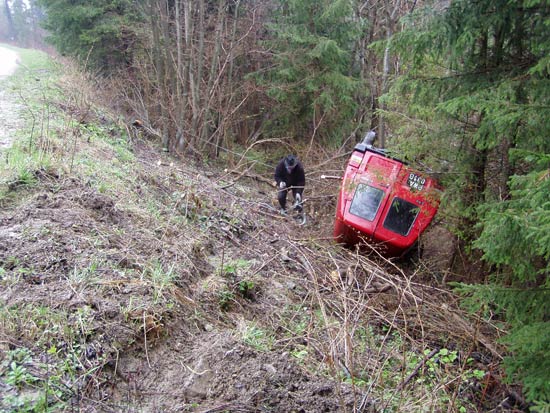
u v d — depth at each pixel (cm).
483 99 641
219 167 1513
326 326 491
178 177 1011
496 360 581
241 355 420
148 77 1731
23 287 410
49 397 320
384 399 421
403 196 906
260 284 623
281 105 1836
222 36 1647
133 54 1912
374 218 906
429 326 629
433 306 669
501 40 744
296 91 1778
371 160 966
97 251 494
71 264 459
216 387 382
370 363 498
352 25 1831
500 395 512
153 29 1462
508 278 684
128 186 752
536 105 606
